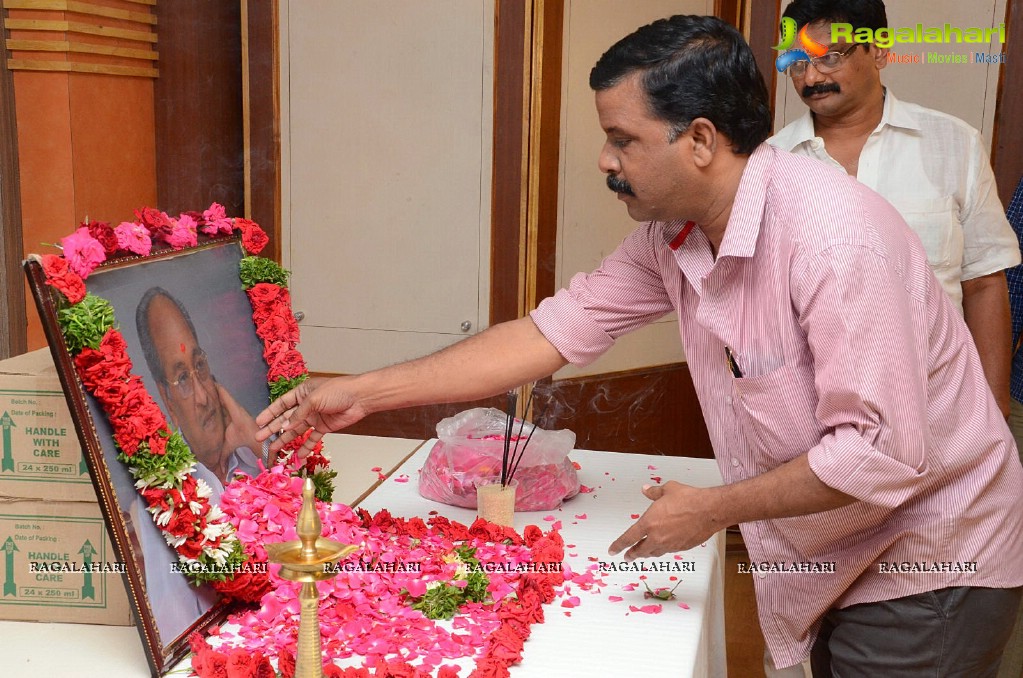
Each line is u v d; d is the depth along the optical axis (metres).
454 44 3.34
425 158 3.43
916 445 1.41
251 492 1.57
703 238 1.61
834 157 2.59
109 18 3.29
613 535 1.88
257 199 3.55
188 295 1.66
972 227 2.58
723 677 1.95
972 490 1.56
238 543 1.44
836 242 1.43
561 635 1.47
